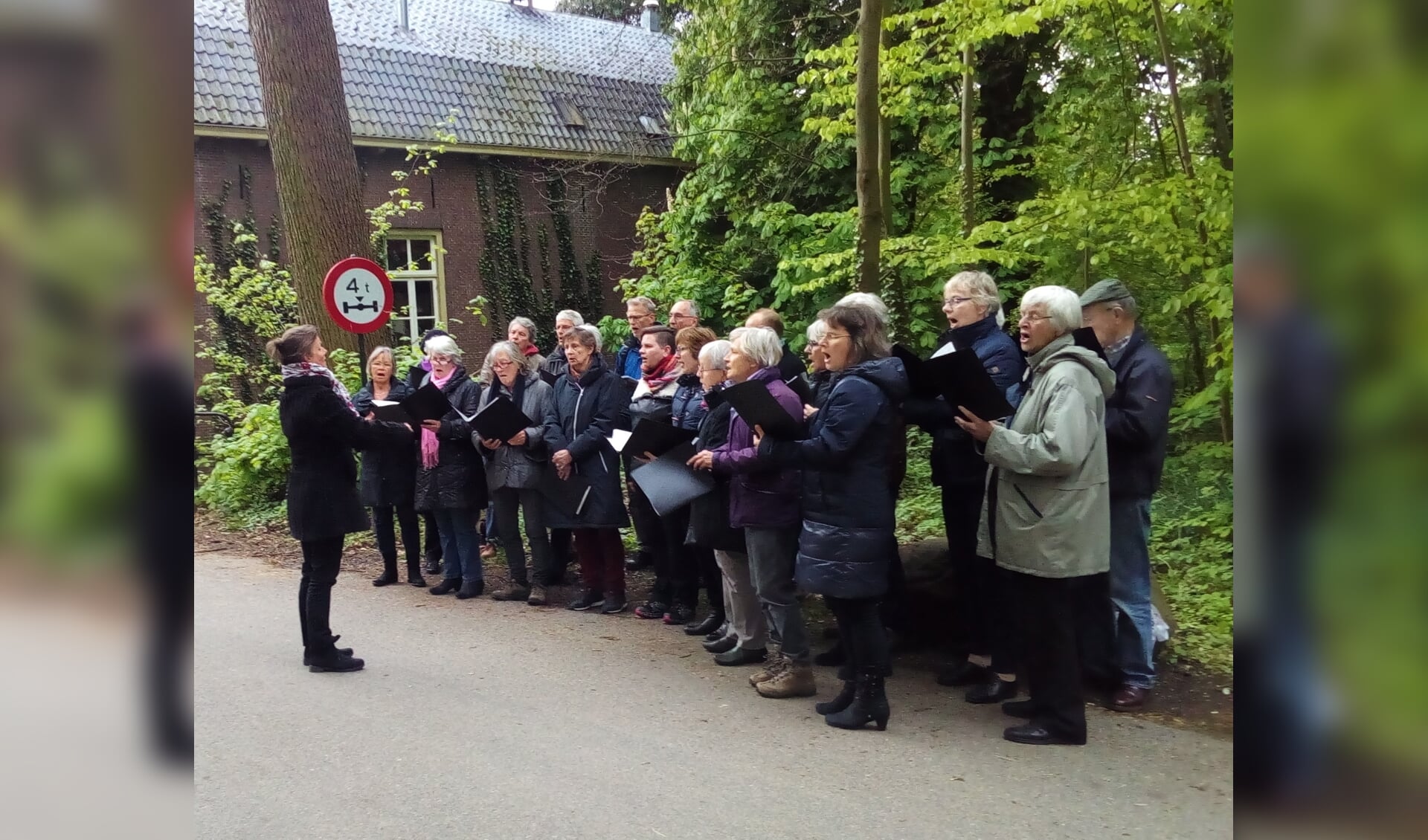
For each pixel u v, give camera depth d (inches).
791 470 161.3
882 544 146.4
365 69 600.7
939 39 313.0
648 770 137.3
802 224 427.2
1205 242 253.9
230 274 431.2
